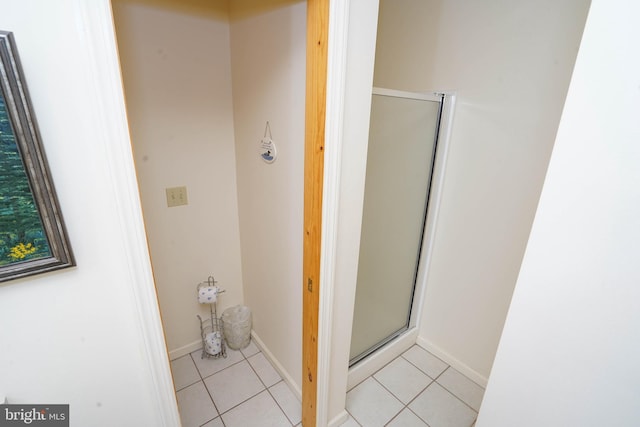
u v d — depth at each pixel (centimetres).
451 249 189
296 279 156
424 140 175
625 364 59
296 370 174
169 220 177
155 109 157
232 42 168
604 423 65
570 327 66
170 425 106
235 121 183
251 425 160
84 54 66
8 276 67
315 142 108
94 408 91
